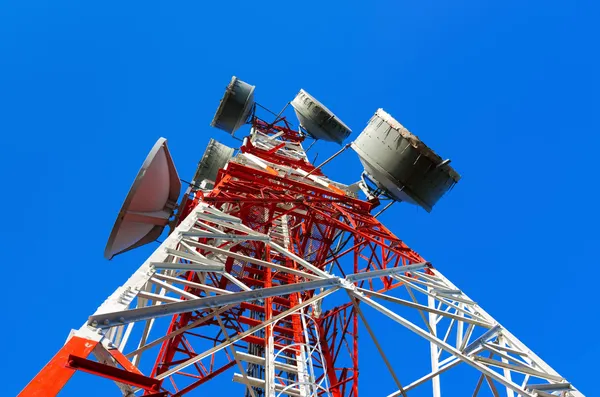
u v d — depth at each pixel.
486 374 10.53
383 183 19.59
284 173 22.36
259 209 23.06
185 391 13.91
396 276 13.77
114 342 8.50
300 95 34.78
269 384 11.38
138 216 16.47
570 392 10.10
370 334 11.38
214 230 12.47
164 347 16.08
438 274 15.30
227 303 8.84
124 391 6.33
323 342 20.03
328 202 20.73
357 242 19.33
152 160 14.97
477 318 13.10
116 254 17.06
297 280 19.80
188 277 17.45
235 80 32.09
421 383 11.79
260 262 11.64
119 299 7.57
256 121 35.78
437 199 19.25
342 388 18.22
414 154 18.42
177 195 18.61
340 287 11.46
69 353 5.90
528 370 10.96
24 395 5.09
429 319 13.05
